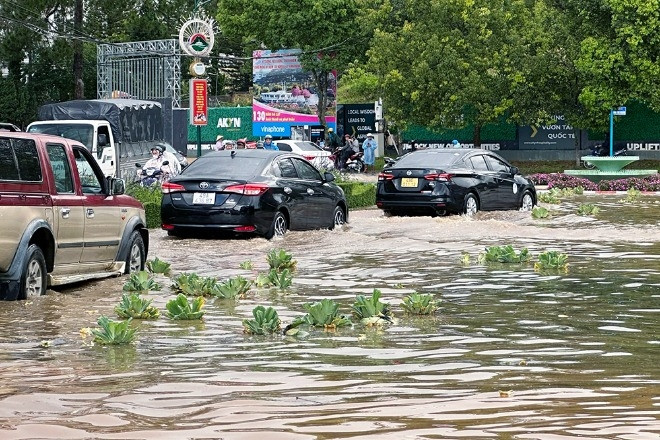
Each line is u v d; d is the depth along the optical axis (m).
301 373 11.12
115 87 84.69
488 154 38.34
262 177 28.22
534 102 77.12
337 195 31.73
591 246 26.17
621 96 72.62
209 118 103.25
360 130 90.31
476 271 21.25
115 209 20.64
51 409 9.42
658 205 41.44
